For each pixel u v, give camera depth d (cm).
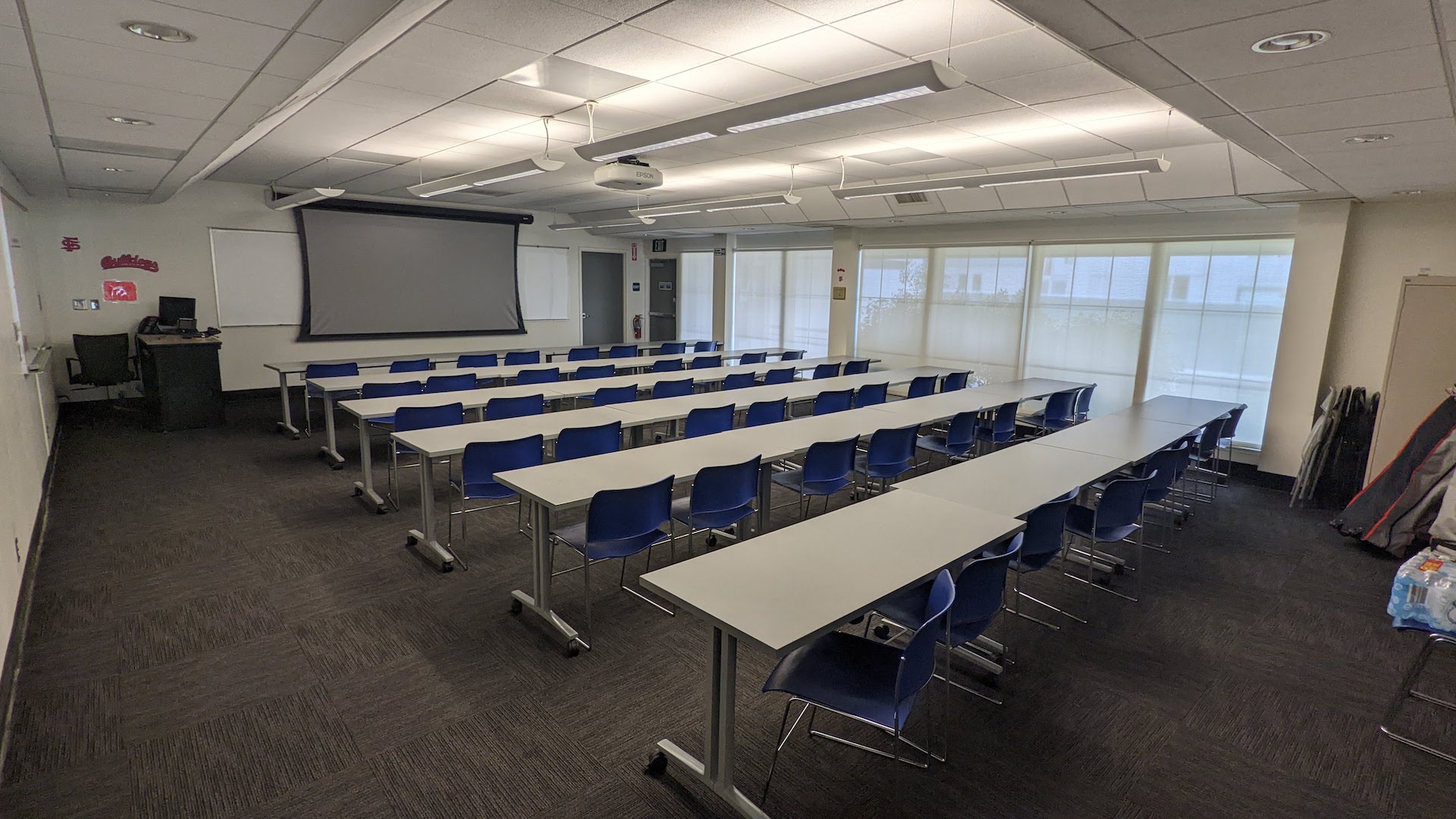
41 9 262
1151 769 259
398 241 1080
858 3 288
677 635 351
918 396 753
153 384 794
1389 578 449
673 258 1408
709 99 445
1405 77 267
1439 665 339
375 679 305
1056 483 362
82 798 231
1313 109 314
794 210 952
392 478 584
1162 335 777
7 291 435
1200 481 685
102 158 580
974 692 308
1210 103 308
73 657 317
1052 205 718
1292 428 647
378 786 240
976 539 274
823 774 252
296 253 998
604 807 233
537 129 542
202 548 448
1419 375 517
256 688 297
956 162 651
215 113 437
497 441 411
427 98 450
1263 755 269
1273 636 367
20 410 427
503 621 361
